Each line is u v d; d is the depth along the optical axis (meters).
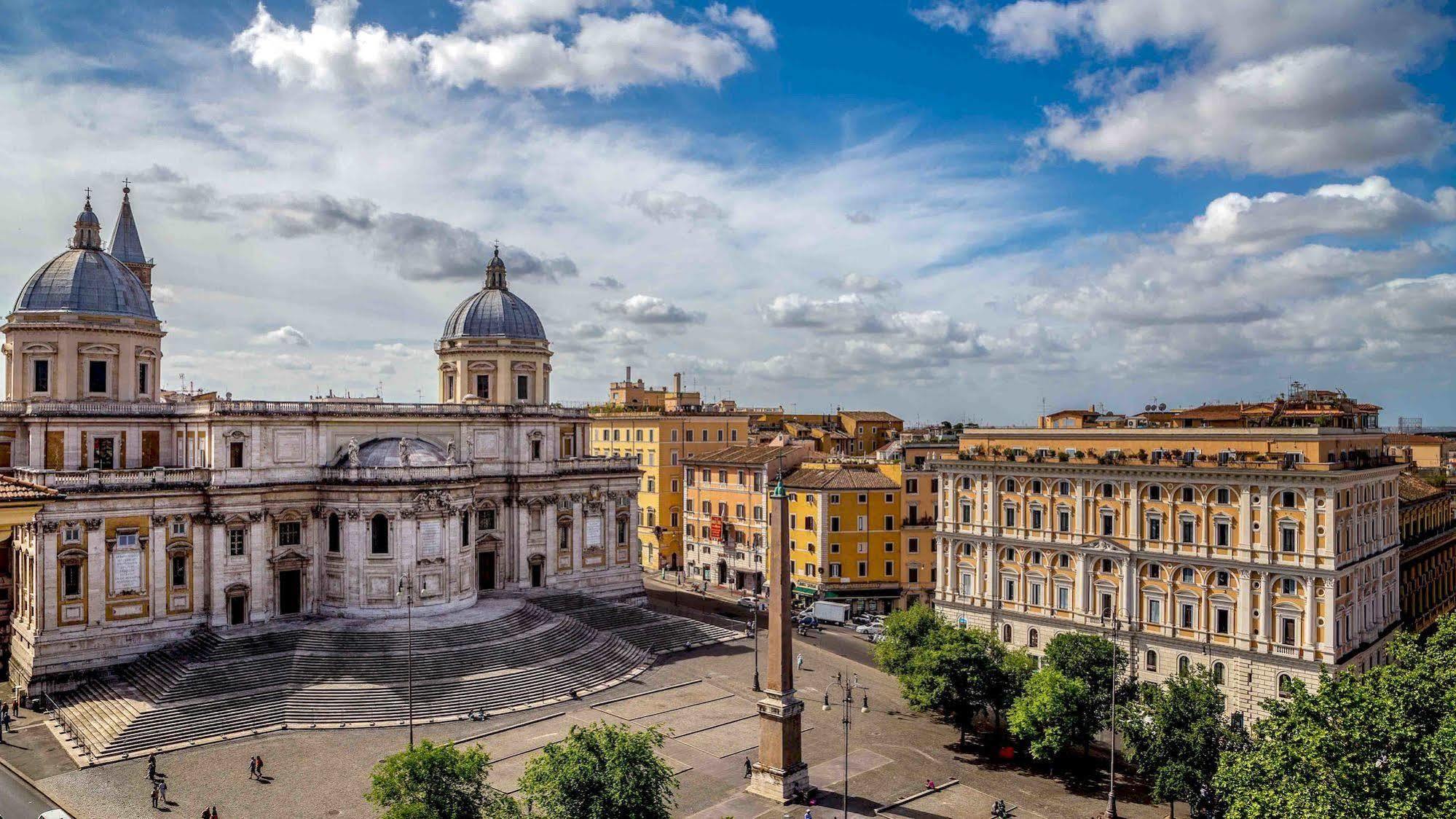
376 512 89.94
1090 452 86.81
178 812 59.12
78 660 81.06
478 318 110.62
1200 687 62.31
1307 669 73.19
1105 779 67.44
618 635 99.25
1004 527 92.56
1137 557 82.56
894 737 75.00
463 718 76.31
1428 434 156.50
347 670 80.69
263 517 89.00
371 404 96.44
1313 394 101.62
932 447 119.69
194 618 86.75
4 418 88.38
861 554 116.00
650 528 145.12
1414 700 50.41
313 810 59.84
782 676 62.47
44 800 60.50
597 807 46.75
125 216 117.94
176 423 93.94
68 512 80.75
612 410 159.88
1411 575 93.50
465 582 94.81
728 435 150.38
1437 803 43.19
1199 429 80.25
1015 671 71.31
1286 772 46.25
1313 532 73.19
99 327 93.00
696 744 72.00
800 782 62.91
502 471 105.00
